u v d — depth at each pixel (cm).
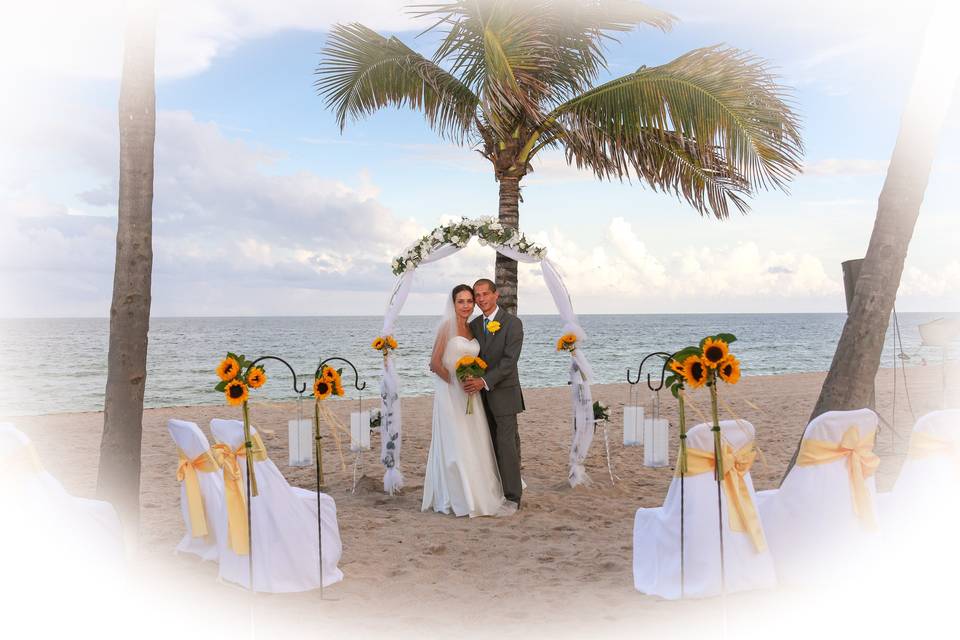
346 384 2922
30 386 3023
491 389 705
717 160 902
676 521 450
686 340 6494
